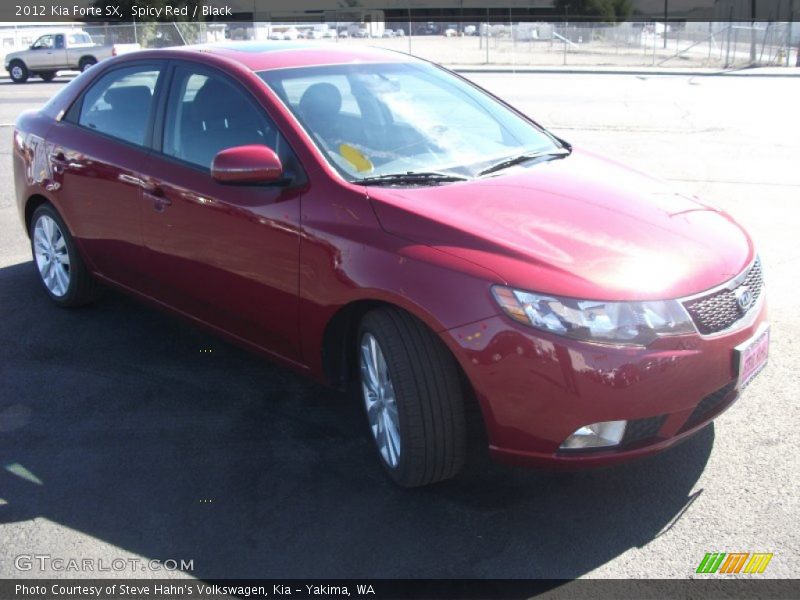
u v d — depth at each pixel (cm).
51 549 304
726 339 304
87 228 481
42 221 530
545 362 285
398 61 459
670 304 292
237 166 347
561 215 329
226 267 388
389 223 323
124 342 488
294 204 353
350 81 418
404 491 337
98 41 3488
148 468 356
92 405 412
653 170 968
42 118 526
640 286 292
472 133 416
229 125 398
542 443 294
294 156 364
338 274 330
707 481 338
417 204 329
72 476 351
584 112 1554
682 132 1284
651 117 1475
